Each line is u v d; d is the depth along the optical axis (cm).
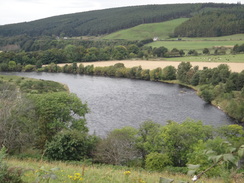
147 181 1293
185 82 11362
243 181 686
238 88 8600
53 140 3303
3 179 894
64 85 10319
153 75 12631
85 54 18775
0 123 3180
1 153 920
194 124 4094
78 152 3300
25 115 3822
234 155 414
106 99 8312
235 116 6606
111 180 1256
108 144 3478
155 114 6788
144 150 3816
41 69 15712
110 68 14262
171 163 3250
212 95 8125
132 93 9288
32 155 3045
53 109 4056
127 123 6056
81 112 4597
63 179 1201
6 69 15725
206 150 451
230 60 15638
